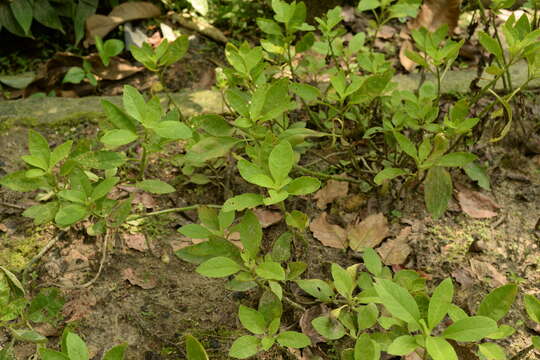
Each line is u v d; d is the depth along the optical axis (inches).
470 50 84.5
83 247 66.3
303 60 73.8
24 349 60.6
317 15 90.2
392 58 86.7
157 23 93.8
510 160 72.4
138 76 86.0
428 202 64.8
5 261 65.3
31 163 59.8
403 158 69.8
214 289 63.9
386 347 55.2
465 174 71.1
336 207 69.1
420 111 66.2
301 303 62.0
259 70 64.8
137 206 69.2
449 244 66.7
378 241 66.2
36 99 78.7
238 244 65.3
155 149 62.9
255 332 54.7
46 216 62.2
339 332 57.4
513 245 66.5
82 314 62.2
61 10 89.5
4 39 90.9
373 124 72.8
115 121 60.1
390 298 50.5
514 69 80.6
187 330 61.6
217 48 91.1
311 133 63.4
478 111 75.2
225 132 62.1
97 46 81.5
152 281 64.3
